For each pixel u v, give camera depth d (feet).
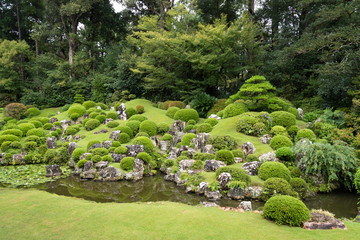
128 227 14.39
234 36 51.67
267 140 32.48
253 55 60.08
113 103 65.31
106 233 13.61
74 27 85.76
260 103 41.86
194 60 52.54
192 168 28.19
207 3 72.69
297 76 55.26
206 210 17.57
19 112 59.67
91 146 36.11
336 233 13.19
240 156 29.76
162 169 33.22
